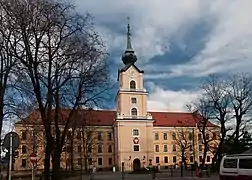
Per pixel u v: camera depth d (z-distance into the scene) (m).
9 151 16.94
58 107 28.12
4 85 25.31
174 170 79.00
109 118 114.56
